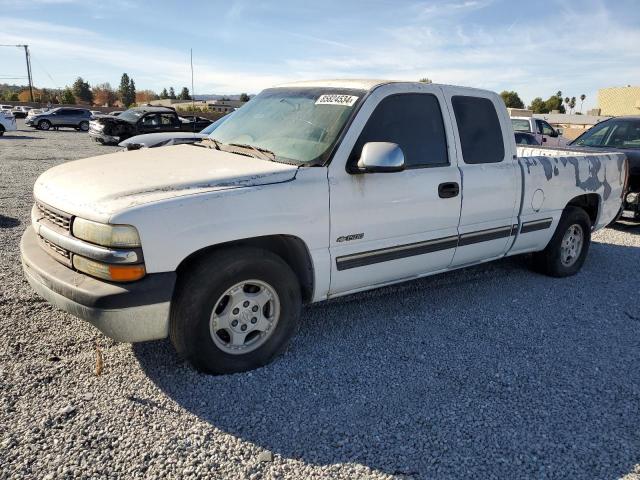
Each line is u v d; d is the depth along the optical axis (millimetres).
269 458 2650
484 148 4621
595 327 4438
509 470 2654
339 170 3645
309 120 3977
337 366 3578
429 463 2680
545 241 5395
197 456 2641
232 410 3025
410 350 3861
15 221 7074
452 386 3395
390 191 3887
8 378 3195
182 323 3145
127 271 2904
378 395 3250
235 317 3338
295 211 3426
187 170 3463
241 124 4469
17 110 52250
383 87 3992
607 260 6523
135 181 3248
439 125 4293
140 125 21141
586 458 2762
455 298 4953
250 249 3316
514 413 3127
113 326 2938
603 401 3299
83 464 2533
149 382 3256
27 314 4070
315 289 3680
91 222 2945
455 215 4371
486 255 4848
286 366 3541
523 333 4246
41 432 2736
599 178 5820
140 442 2713
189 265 3207
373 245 3893
